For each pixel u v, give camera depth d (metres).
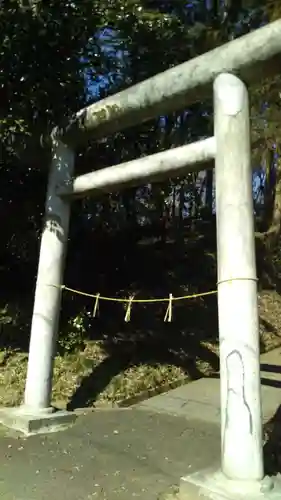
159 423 5.60
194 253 12.32
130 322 8.74
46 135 6.49
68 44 6.52
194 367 7.77
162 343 8.19
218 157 4.04
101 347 7.59
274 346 9.44
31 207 8.37
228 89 4.08
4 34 5.87
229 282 3.73
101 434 5.18
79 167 8.30
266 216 14.68
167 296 10.04
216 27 9.74
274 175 14.12
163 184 11.86
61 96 6.88
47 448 4.70
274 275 12.36
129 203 11.58
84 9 6.37
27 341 7.52
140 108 4.96
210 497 3.33
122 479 3.94
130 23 7.27
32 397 5.55
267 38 3.86
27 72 6.37
